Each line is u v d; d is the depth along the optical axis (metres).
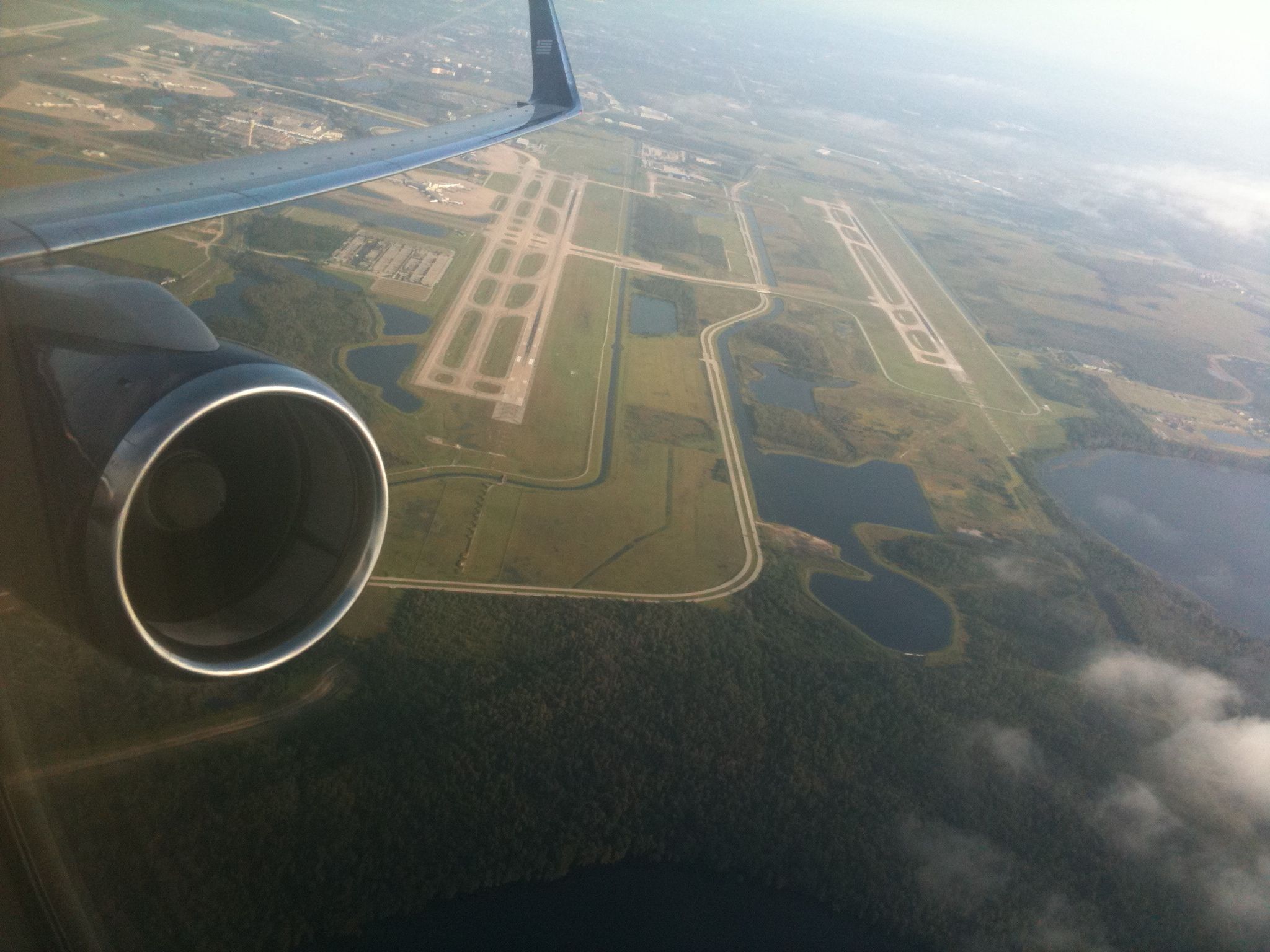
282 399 6.30
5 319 5.87
